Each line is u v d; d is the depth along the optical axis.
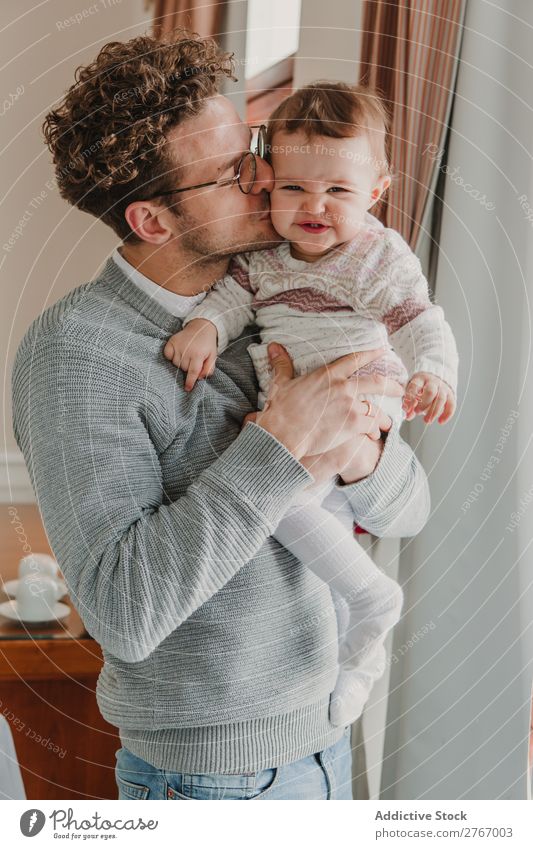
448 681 1.28
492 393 1.23
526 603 1.24
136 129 0.80
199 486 0.75
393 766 1.33
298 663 0.84
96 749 1.32
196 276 0.90
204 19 1.24
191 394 0.84
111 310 0.84
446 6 1.18
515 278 1.21
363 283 0.94
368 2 1.20
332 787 0.90
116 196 0.84
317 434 0.81
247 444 0.76
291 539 0.90
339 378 0.85
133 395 0.79
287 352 0.94
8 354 1.35
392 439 0.95
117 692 0.84
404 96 1.20
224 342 0.90
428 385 0.92
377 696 1.33
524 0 1.18
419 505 1.00
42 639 1.26
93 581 0.75
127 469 0.77
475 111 1.20
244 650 0.81
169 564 0.72
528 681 1.25
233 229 0.90
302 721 0.85
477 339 1.23
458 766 1.29
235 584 0.82
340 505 0.95
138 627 0.73
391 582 0.95
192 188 0.85
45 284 1.36
